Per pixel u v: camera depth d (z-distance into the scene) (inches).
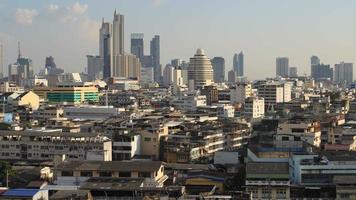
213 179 7854.3
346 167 7401.6
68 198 6328.7
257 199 7017.7
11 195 6328.7
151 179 7514.8
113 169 7775.6
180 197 6446.9
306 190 7057.1
